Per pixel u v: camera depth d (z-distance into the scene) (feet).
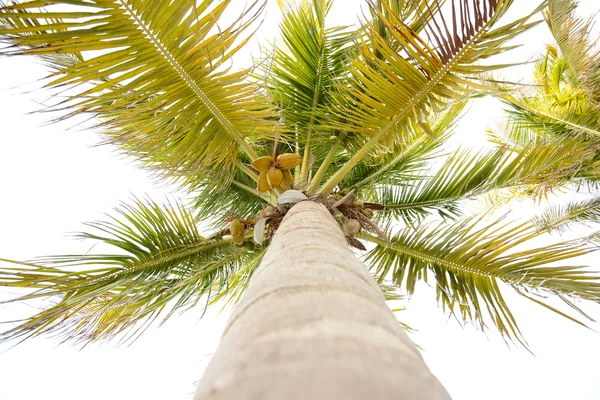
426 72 9.18
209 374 2.45
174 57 7.59
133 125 8.79
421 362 2.49
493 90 8.72
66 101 6.98
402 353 2.37
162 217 12.85
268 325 2.59
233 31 7.42
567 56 23.36
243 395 1.96
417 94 9.70
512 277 11.14
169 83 8.12
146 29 6.88
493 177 12.92
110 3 6.31
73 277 10.78
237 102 9.30
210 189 12.85
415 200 15.23
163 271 12.44
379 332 2.55
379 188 16.52
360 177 17.12
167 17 6.81
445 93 9.41
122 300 11.79
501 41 8.16
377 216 15.90
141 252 12.12
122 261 11.67
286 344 2.28
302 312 2.67
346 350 2.18
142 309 12.48
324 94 14.17
